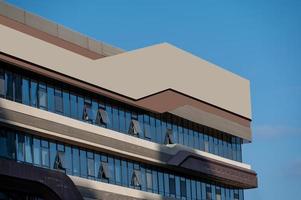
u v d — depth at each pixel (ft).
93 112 242.99
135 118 261.85
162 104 267.59
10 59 210.18
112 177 249.14
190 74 282.97
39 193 217.36
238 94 310.65
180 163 272.51
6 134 211.41
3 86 210.59
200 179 294.25
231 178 299.38
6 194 212.64
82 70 234.58
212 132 299.58
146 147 260.21
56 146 228.43
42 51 220.43
